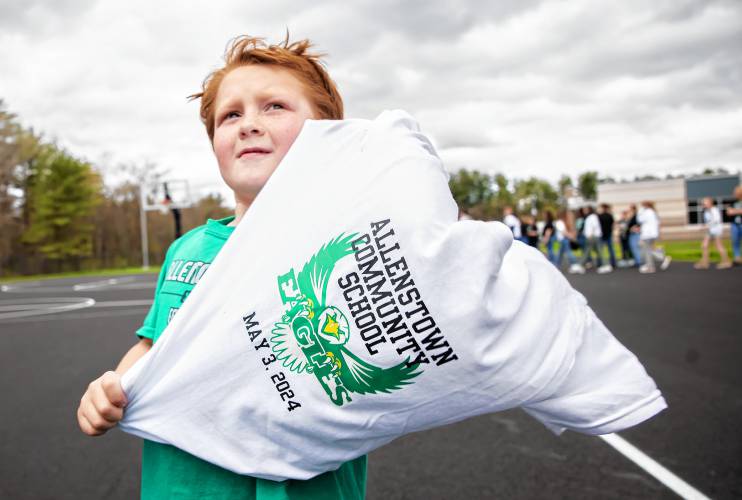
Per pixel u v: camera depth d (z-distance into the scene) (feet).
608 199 111.24
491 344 2.50
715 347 14.49
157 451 2.79
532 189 226.38
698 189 106.83
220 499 2.63
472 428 9.80
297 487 2.68
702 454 7.99
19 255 123.44
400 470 8.03
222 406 2.54
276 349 2.50
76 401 12.15
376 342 2.42
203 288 2.62
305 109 3.16
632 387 2.78
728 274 34.27
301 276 2.51
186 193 90.89
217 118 3.19
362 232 2.49
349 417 2.47
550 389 2.61
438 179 2.59
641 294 26.08
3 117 122.83
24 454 9.08
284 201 2.62
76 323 26.14
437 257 2.41
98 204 140.05
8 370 15.66
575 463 8.02
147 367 2.67
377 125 2.68
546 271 2.80
